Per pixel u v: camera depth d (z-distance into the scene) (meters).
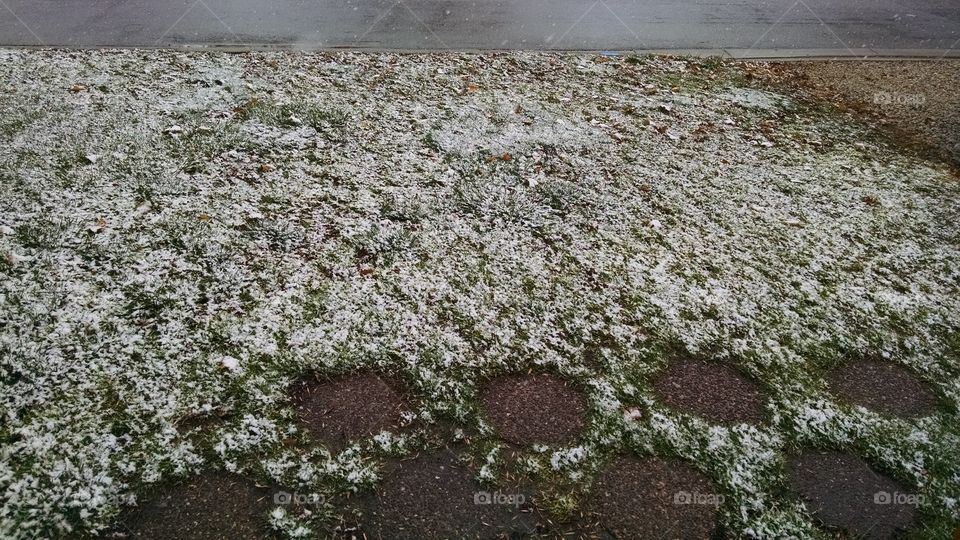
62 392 2.44
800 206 4.25
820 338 3.14
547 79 5.91
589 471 2.39
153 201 3.56
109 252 3.15
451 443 2.45
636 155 4.69
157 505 2.13
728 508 2.31
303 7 7.56
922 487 2.47
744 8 8.89
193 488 2.19
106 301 2.87
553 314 3.12
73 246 3.15
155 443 2.30
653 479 2.39
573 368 2.83
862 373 2.97
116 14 6.82
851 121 5.67
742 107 5.70
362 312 2.99
